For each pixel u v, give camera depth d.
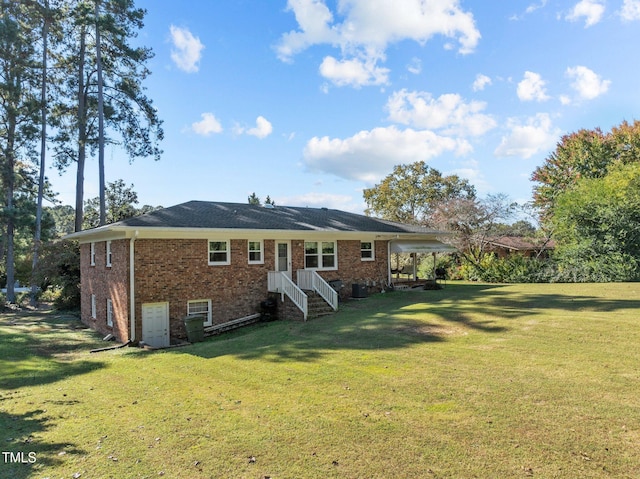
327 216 24.28
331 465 4.83
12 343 15.16
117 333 16.08
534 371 7.89
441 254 36.09
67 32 32.78
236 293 17.70
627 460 4.60
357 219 25.20
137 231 15.05
